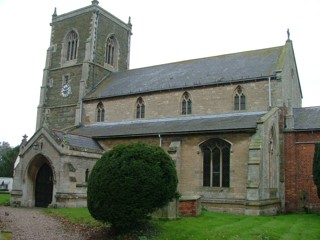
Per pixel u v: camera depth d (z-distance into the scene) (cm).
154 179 1788
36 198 3375
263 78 3416
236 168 2964
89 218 2227
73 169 3084
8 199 3784
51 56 5184
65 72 4956
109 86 4672
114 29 5309
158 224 1936
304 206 3064
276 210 3039
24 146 3397
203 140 3159
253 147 2809
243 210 2838
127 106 4191
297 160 3167
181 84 3900
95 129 4147
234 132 3011
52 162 3147
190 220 2130
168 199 1859
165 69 4544
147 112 4028
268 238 1775
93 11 4969
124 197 1750
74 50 5038
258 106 3409
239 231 1892
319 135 3116
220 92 3638
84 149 3281
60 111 4841
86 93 4684
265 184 2850
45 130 3266
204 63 4266
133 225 1820
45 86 5053
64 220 2238
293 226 2188
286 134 3238
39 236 1750
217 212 2833
